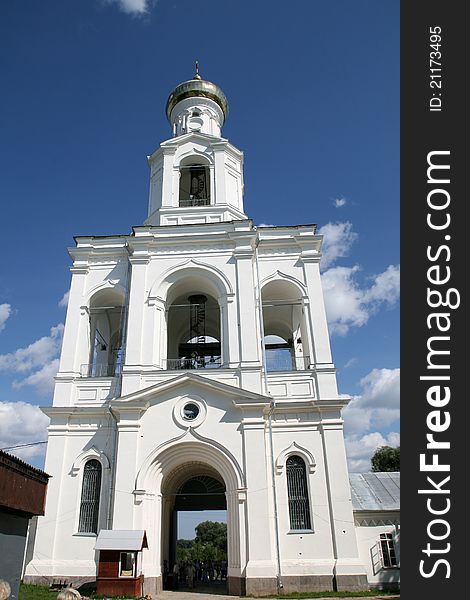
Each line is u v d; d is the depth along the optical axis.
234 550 22.06
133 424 24.09
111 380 26.25
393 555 23.70
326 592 21.22
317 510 23.09
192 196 34.09
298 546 22.44
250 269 27.86
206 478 30.45
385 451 52.94
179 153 33.09
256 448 23.27
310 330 26.98
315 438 24.52
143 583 21.41
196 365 31.16
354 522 24.36
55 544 23.06
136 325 26.77
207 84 36.97
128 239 28.67
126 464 23.33
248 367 25.31
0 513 10.30
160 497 23.64
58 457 24.70
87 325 27.97
